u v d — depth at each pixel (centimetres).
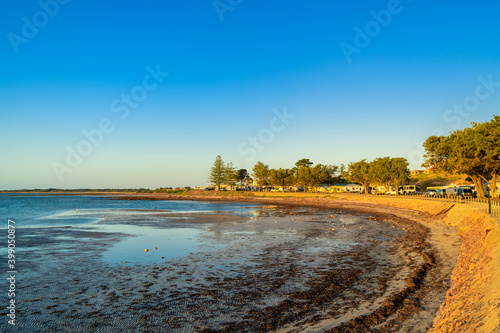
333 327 1030
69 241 2684
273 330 1027
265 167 14888
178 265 1864
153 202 11244
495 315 750
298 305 1231
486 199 4784
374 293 1345
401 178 8781
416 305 1201
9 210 6888
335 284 1478
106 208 7575
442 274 1600
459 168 4888
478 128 4759
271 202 9869
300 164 14500
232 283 1514
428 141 5859
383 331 1000
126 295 1359
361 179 9781
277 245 2473
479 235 2019
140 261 1966
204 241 2670
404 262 1867
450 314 1019
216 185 17050
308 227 3581
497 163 4466
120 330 1039
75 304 1259
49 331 1034
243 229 3431
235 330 1031
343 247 2370
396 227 3475
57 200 13462
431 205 4941
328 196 9456
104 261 1969
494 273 1098
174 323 1087
